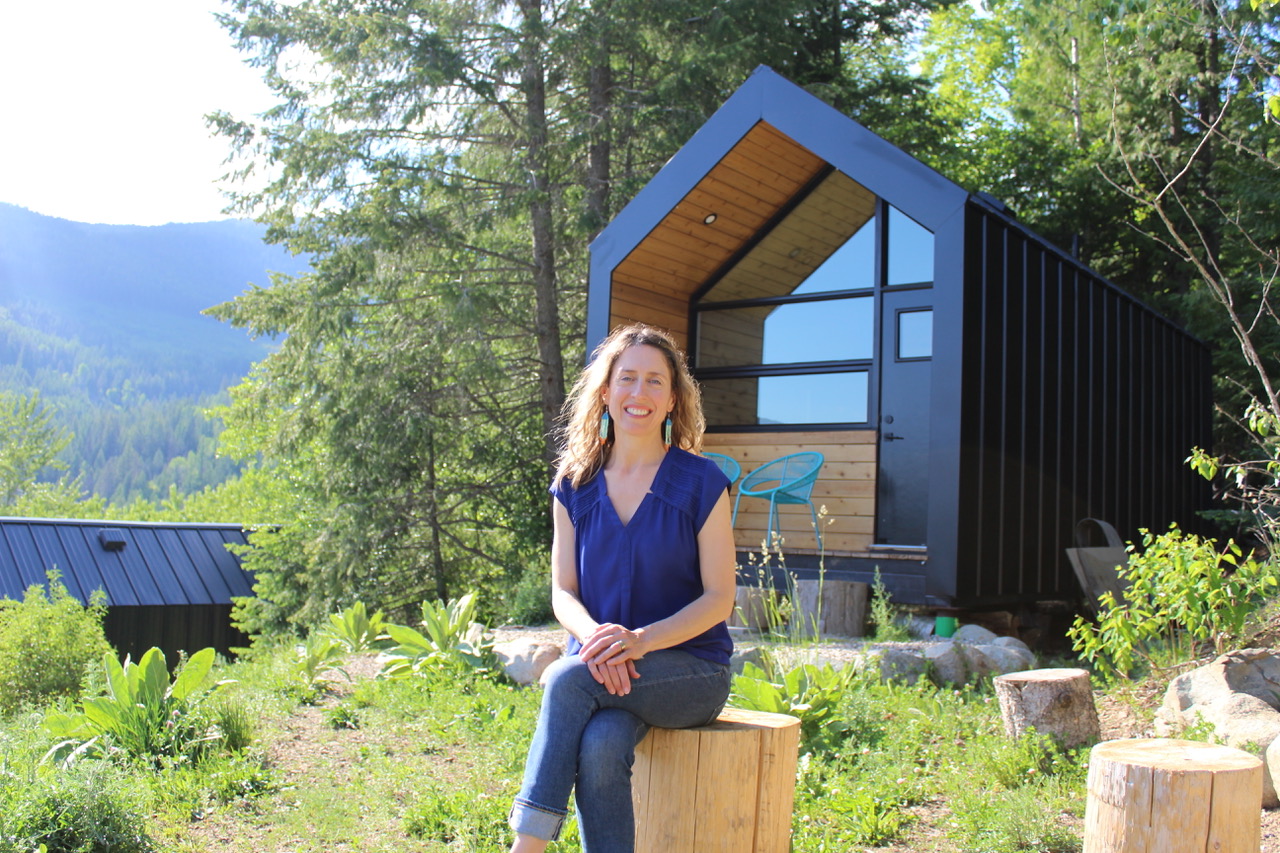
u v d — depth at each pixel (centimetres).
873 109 1788
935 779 448
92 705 485
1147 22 827
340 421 1397
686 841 274
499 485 1494
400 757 512
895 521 892
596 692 258
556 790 249
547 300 1443
